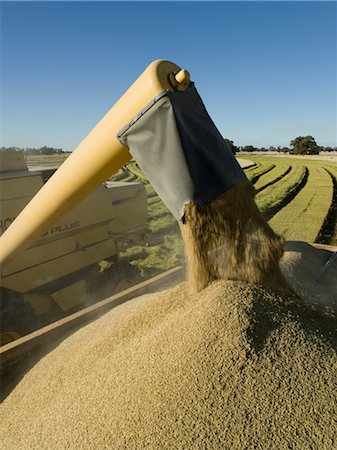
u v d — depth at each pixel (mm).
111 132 2096
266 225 2551
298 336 2098
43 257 4641
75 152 2320
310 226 12047
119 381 2168
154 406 1878
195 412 1787
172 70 1995
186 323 2252
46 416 2340
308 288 2969
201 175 2008
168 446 1697
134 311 3061
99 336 2920
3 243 3182
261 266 2514
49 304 4738
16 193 4375
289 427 1692
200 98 2135
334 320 2529
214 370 1915
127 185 6336
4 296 4262
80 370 2596
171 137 1918
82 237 5145
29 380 2900
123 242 6148
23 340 3158
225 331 2059
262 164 42875
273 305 2291
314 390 1840
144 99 1943
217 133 2150
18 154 4656
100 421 1989
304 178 28250
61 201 2537
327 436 1656
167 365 2041
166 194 2102
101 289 5477
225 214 2227
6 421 2605
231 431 1692
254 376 1879
